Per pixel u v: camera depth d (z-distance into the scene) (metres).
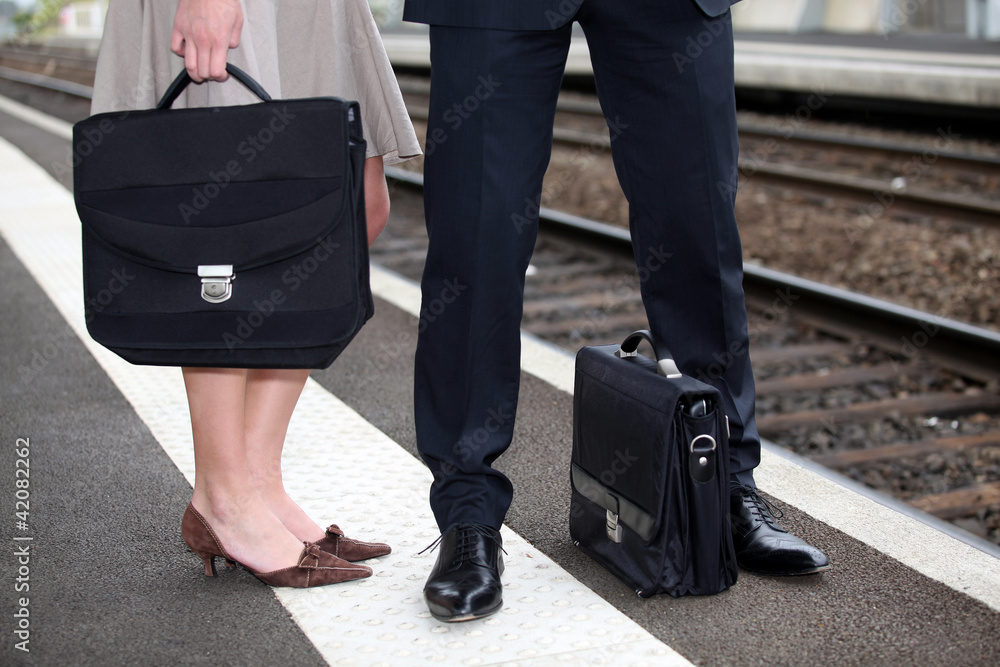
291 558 1.92
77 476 2.47
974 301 4.81
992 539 2.67
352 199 1.66
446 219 1.88
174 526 2.20
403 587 1.93
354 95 1.98
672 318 2.07
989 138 9.51
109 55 1.84
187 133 1.66
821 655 1.67
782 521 2.17
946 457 3.16
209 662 1.66
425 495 2.36
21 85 22.98
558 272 5.48
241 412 1.89
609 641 1.72
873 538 2.09
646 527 1.84
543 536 2.16
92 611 1.83
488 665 1.64
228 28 1.71
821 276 5.45
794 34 18.28
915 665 1.64
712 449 1.81
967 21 17.53
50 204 6.77
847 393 3.71
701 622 1.78
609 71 1.97
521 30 1.80
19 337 3.79
